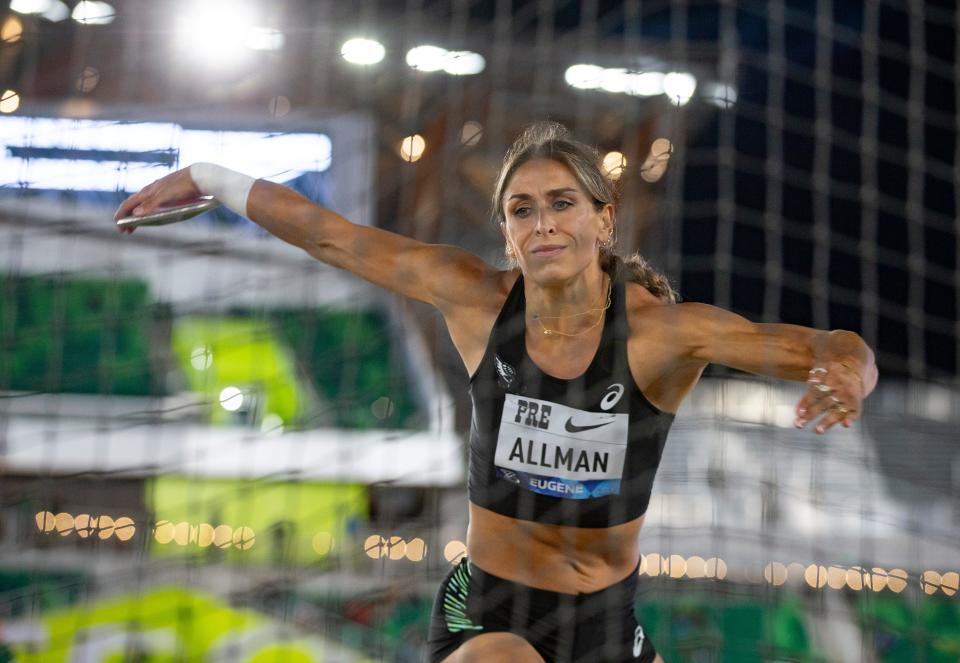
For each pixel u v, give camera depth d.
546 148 6.90
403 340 17.41
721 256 10.81
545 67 19.16
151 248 16.83
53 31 17.05
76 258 16.20
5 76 17.00
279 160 18.03
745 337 6.75
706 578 12.98
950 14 19.77
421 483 14.68
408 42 19.17
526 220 6.82
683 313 6.92
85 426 15.46
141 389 16.41
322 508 14.57
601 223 7.11
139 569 12.84
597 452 6.99
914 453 15.05
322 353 17.25
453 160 19.03
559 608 7.50
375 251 7.63
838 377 6.04
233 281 17.39
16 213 15.49
